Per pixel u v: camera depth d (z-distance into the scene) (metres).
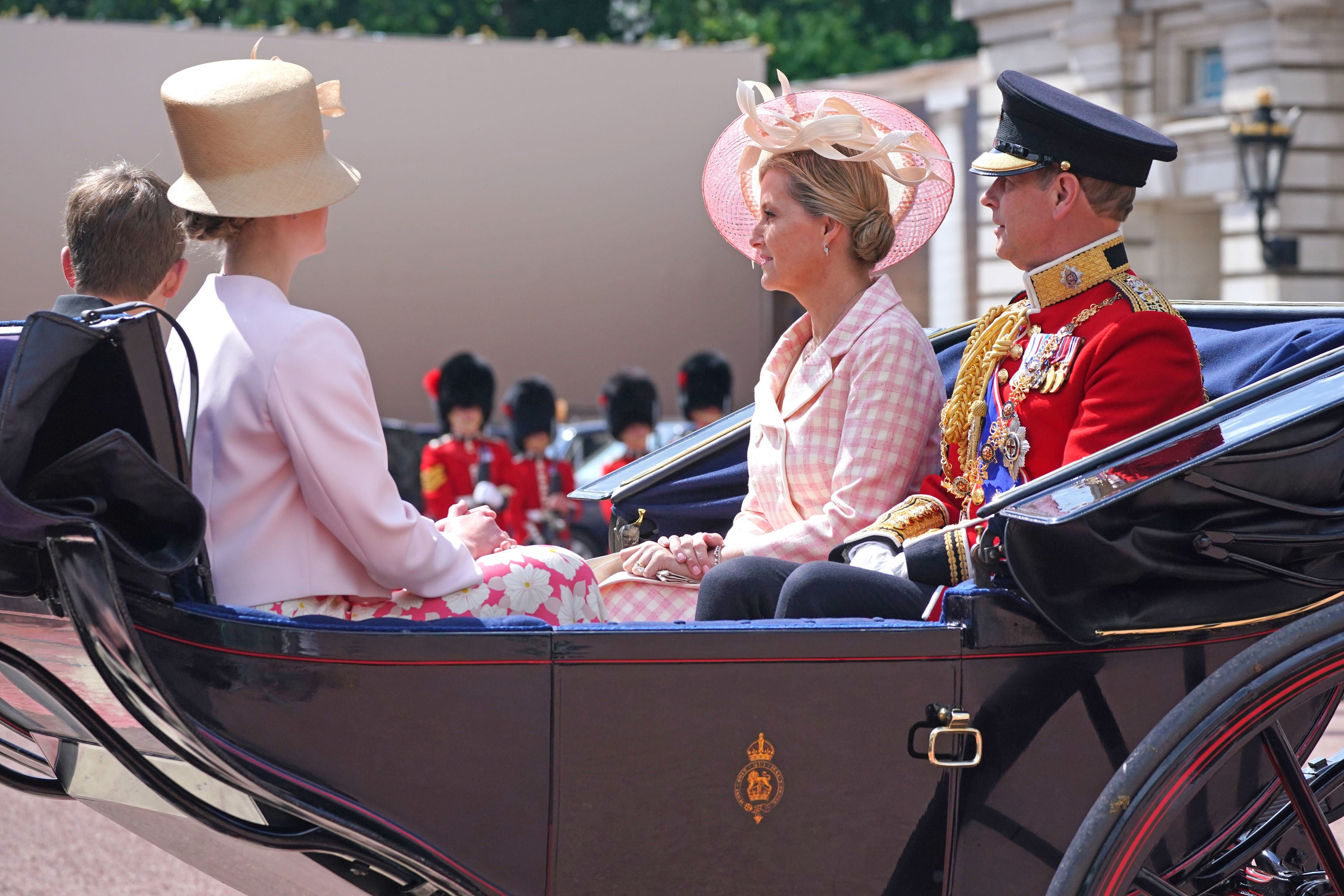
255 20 98.06
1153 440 8.59
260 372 8.23
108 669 7.05
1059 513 7.80
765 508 11.57
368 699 7.56
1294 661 8.20
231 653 7.41
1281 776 8.48
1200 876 9.50
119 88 56.00
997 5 53.53
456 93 60.47
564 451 46.12
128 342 7.15
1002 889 8.49
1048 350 9.82
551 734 7.78
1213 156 49.25
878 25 106.88
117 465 7.09
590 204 61.84
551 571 9.19
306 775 7.50
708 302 62.97
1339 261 48.22
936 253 55.41
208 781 7.57
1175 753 8.02
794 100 11.88
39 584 7.26
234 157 8.67
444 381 37.16
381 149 59.94
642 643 7.83
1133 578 8.38
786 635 8.01
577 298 61.91
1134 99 50.66
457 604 8.84
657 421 39.44
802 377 11.29
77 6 99.00
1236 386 10.80
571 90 61.53
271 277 8.95
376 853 7.57
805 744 8.09
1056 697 8.46
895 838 8.27
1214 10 48.19
